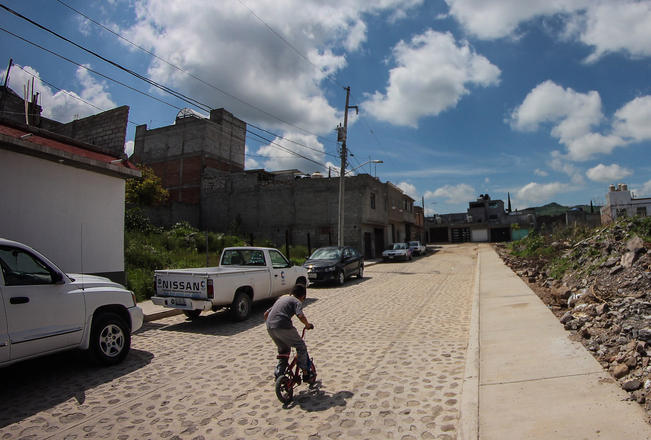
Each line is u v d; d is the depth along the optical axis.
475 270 19.47
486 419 3.59
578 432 3.15
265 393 4.81
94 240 9.98
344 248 17.28
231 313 9.01
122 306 6.28
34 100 16.08
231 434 3.81
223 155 36.41
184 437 3.80
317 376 5.29
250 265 10.58
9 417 4.36
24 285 5.03
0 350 4.61
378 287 14.60
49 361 6.24
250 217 32.31
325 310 10.19
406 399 4.39
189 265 15.70
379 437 3.58
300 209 31.22
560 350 5.18
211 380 5.34
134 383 5.30
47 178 9.05
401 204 44.69
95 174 10.10
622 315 5.75
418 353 6.09
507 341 5.95
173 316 9.98
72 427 4.09
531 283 11.86
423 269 21.95
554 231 21.22
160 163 36.06
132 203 23.11
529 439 3.16
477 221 71.75
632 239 9.20
